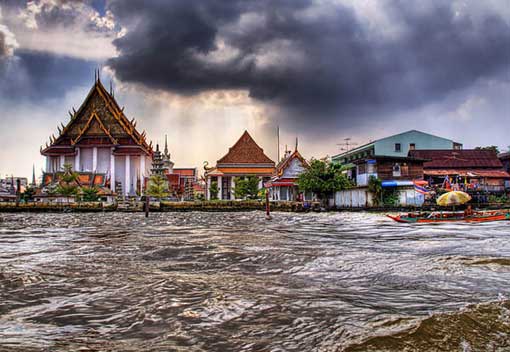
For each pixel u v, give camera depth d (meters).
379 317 5.24
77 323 5.20
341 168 49.91
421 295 6.50
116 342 4.49
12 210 56.19
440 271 8.55
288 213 47.78
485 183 47.28
